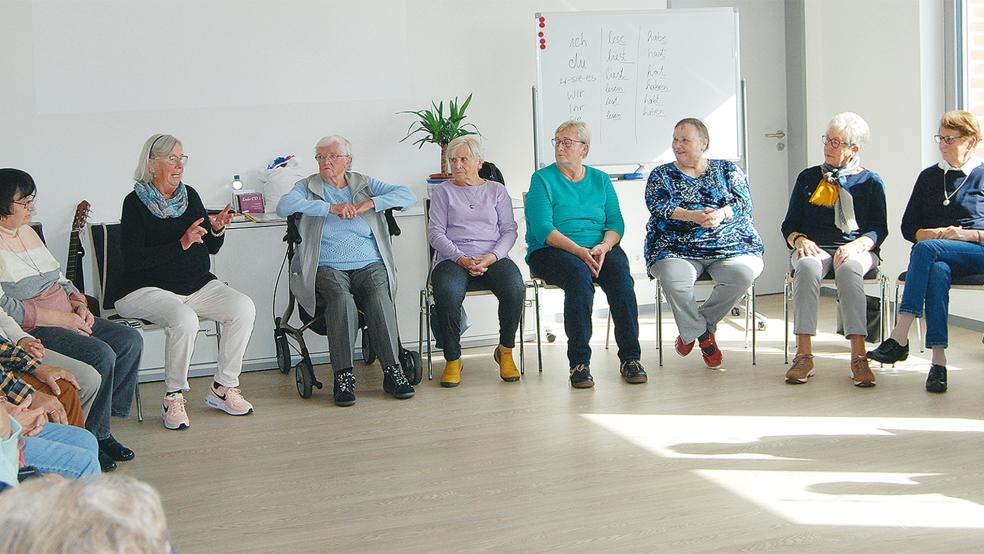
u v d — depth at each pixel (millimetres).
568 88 5328
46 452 2293
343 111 5422
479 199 4613
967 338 4953
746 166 5547
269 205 5148
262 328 4891
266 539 2736
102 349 3436
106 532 844
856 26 5812
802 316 4246
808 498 2881
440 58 5555
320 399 4316
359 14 5395
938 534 2596
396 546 2654
